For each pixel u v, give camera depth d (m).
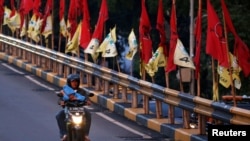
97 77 58.22
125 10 93.31
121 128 45.03
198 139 37.78
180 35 92.56
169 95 42.88
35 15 78.75
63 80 65.00
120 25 97.06
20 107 52.69
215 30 39.28
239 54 39.88
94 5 95.44
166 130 42.34
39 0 79.00
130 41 51.31
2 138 39.94
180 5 79.12
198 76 40.81
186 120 41.28
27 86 66.12
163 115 50.59
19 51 85.81
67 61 66.12
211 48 39.44
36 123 45.62
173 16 43.03
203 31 70.06
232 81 38.28
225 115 35.06
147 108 47.66
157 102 45.62
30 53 81.62
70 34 68.38
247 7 69.19
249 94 65.12
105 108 53.88
